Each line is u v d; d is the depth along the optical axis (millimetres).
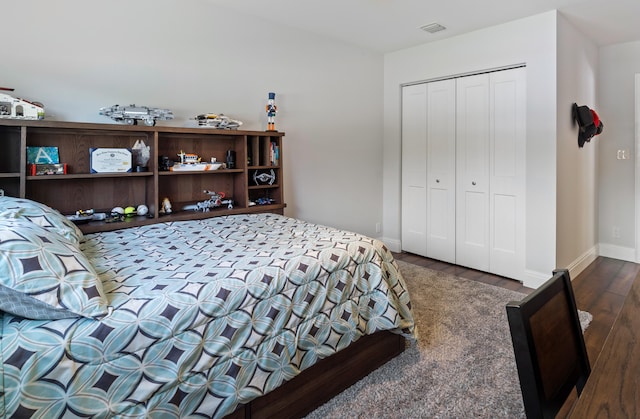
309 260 1651
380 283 1869
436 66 3736
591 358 2053
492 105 3416
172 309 1224
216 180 3037
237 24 3039
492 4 2838
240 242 1991
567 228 3240
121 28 2506
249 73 3148
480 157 3531
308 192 3650
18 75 2176
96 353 1079
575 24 3193
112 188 2564
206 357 1270
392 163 4266
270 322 1452
